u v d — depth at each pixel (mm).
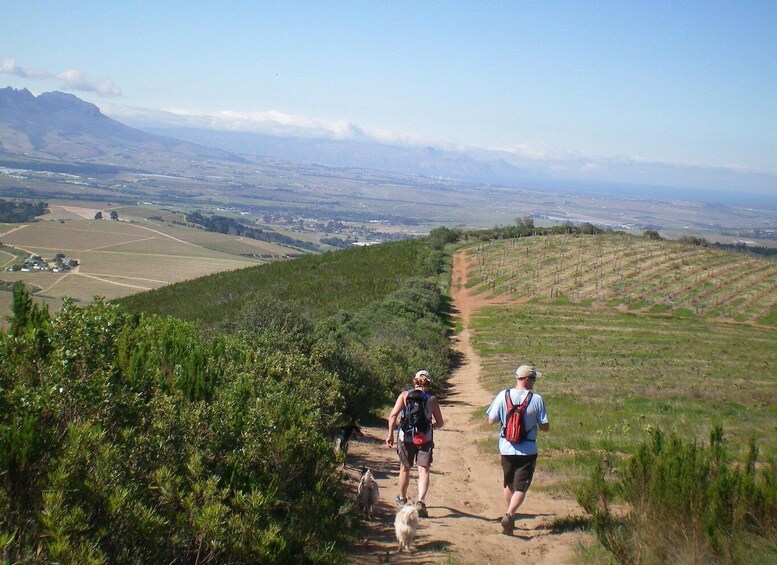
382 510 9148
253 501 5992
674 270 71000
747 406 19703
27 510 5004
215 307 55531
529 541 7793
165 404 6840
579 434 14812
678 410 18562
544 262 75750
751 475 7184
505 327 51969
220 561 5664
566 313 57156
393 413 8719
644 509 6996
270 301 27672
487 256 80500
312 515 7129
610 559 6578
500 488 10969
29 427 5145
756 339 47562
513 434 7945
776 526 6477
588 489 7816
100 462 5207
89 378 6699
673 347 42875
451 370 37438
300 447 7809
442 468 12633
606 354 39594
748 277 69000
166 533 5332
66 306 8148
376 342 35219
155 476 5703
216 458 6801
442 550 7332
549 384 25969
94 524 5082
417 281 61500
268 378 11125
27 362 7238
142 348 10070
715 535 6191
